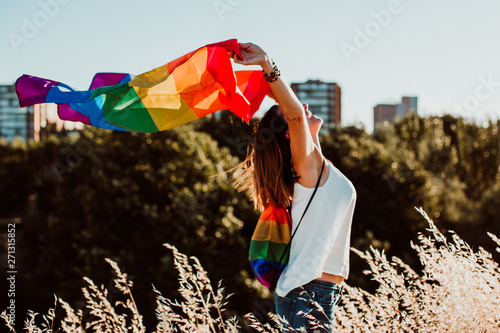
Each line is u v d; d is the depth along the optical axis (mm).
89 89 2166
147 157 14242
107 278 12383
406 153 21062
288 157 1837
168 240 12945
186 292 1947
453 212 19047
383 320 1915
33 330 1976
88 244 13359
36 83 2074
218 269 12750
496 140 22562
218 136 21078
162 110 2182
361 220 18328
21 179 32281
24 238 21812
